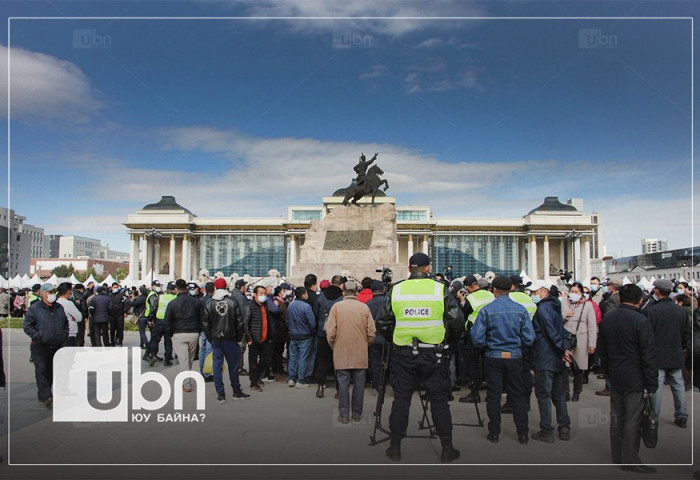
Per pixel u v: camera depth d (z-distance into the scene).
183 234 114.44
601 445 10.23
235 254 116.31
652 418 8.87
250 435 10.73
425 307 9.27
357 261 27.41
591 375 18.98
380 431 11.09
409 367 9.23
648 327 8.88
